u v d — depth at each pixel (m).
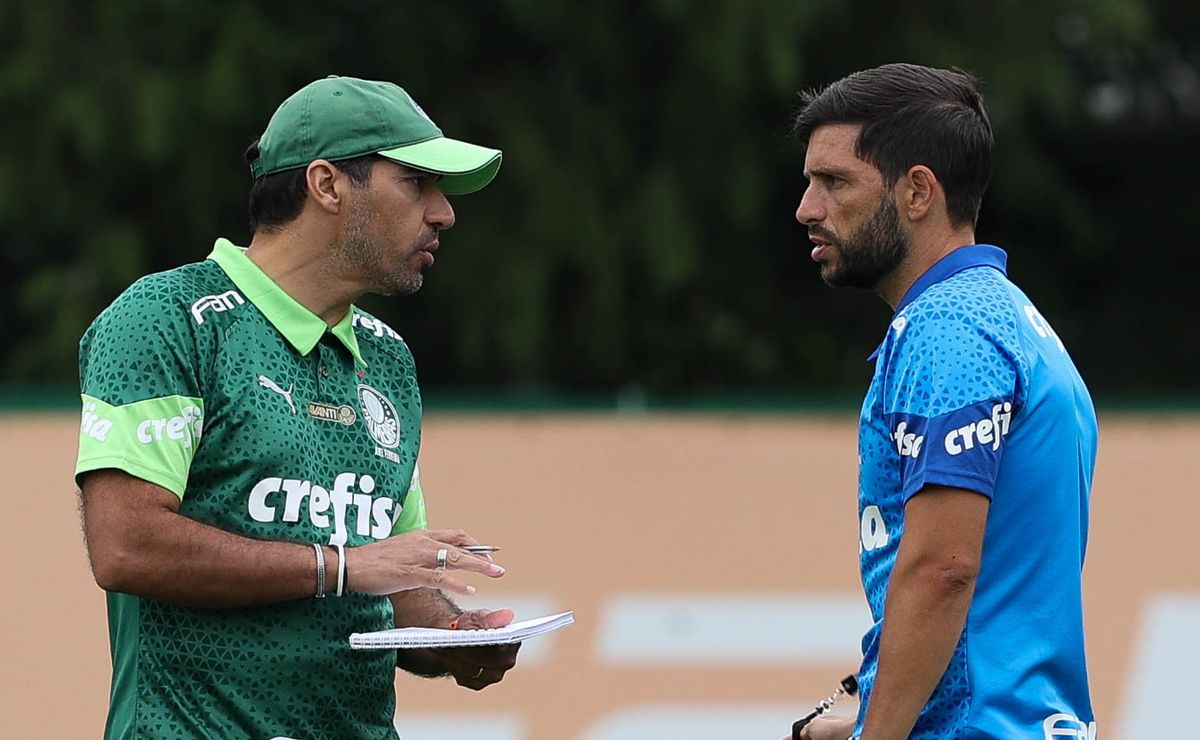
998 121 41.06
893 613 9.98
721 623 21.64
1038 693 10.09
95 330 10.96
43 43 37.03
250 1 37.28
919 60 39.09
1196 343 46.09
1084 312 46.56
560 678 21.42
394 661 11.99
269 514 11.01
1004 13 39.44
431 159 11.37
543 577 21.61
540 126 38.66
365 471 11.61
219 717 10.95
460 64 39.75
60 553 20.94
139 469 10.52
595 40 38.78
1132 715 21.31
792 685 21.58
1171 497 21.75
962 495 9.84
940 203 10.56
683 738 21.36
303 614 11.20
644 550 21.73
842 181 10.64
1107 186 47.19
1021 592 10.17
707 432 22.06
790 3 36.59
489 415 22.08
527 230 37.62
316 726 11.27
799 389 40.69
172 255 38.94
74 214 37.94
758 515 21.88
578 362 39.12
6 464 21.08
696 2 37.19
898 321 10.33
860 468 10.70
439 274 37.78
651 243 37.59
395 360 12.30
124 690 11.09
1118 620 21.52
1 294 40.59
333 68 39.31
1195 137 46.81
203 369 10.91
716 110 38.94
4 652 20.70
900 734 9.96
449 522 21.67
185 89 36.81
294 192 11.38
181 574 10.57
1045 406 10.19
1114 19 39.53
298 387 11.33
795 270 42.38
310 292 11.49
